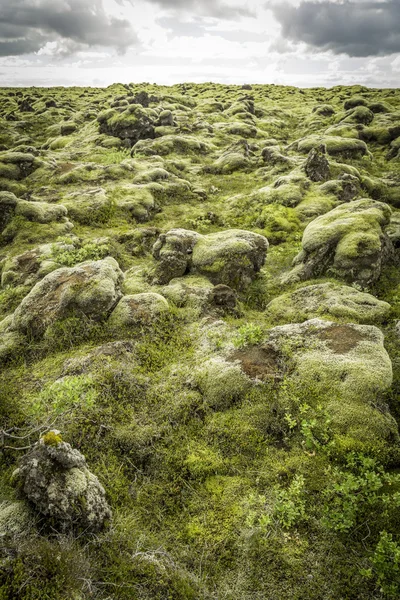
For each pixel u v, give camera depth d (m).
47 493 5.14
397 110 38.91
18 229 16.31
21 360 9.30
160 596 4.67
